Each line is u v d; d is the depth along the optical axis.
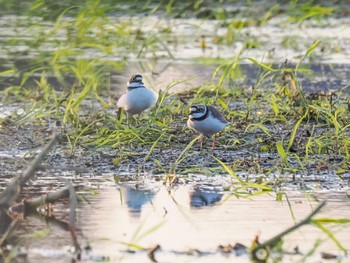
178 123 15.66
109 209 10.73
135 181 12.20
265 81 19.97
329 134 14.48
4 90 18.81
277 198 11.30
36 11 26.17
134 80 15.23
